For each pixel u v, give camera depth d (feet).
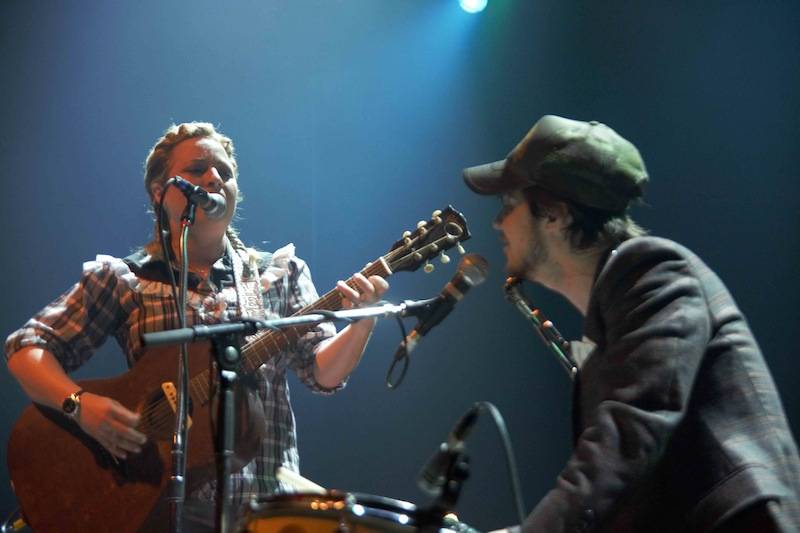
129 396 13.47
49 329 14.08
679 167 24.25
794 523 7.92
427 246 13.58
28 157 24.34
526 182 9.46
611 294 8.63
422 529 7.23
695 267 8.70
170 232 14.19
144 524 13.15
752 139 23.81
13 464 13.71
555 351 10.84
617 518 8.50
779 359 22.80
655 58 24.77
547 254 9.51
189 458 13.07
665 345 8.09
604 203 9.21
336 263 25.08
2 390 22.94
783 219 23.30
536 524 7.77
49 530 13.32
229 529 9.34
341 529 7.25
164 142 14.52
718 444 8.22
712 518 8.06
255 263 14.39
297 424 24.50
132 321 13.98
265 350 13.34
